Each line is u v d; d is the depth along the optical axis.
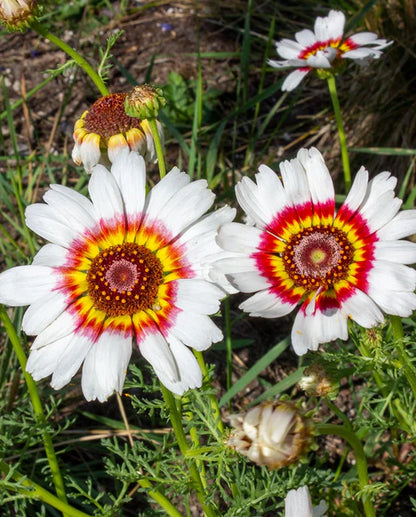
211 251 0.39
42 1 0.43
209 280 0.38
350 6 0.67
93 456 0.50
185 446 0.39
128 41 0.73
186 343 0.37
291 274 0.39
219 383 0.53
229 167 0.63
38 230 0.40
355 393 0.52
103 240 0.39
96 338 0.38
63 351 0.38
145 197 0.40
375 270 0.38
